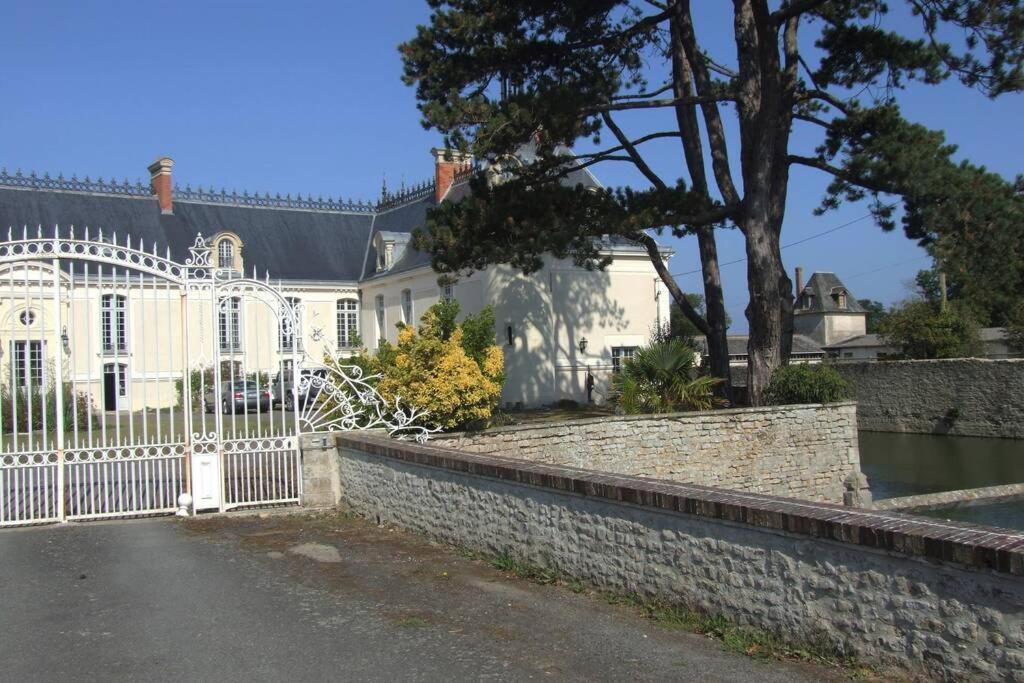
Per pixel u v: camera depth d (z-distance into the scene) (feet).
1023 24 50.70
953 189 52.39
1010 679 13.23
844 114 64.39
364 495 34.06
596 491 21.59
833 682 15.25
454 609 21.17
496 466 25.39
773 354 60.90
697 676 16.07
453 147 55.52
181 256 119.14
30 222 111.75
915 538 14.47
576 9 57.31
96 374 81.00
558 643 18.33
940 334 108.78
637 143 67.36
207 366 86.48
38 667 17.49
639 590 20.59
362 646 18.48
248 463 36.35
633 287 97.86
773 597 17.29
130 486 40.22
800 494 57.00
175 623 20.42
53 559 27.12
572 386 92.99
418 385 44.86
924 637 14.52
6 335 64.54
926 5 53.47
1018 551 12.98
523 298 90.48
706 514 18.56
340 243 134.72
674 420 53.01
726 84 71.67
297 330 36.27
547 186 58.44
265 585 23.89
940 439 86.02
